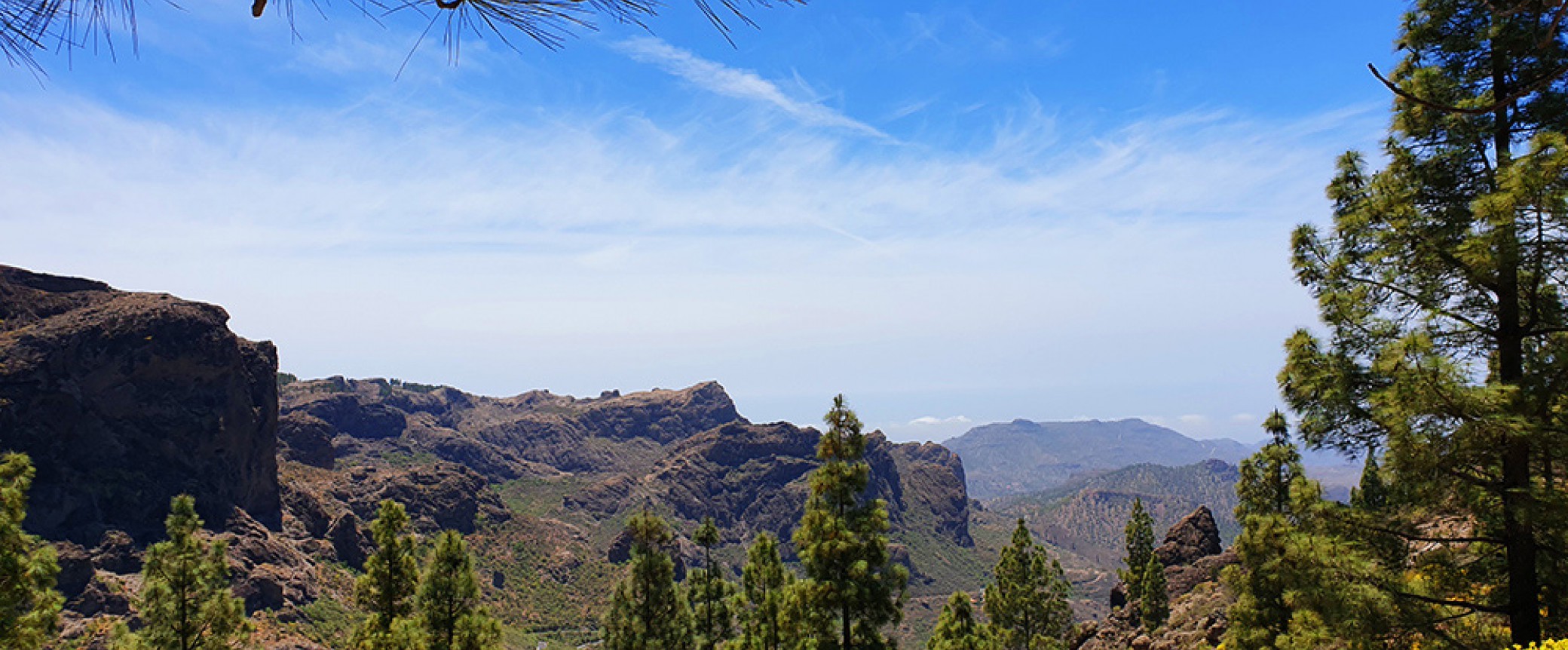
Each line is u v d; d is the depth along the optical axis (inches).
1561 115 685.3
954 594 2043.6
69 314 6683.1
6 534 895.7
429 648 1482.5
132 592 4827.8
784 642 1330.0
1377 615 696.4
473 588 1529.3
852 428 1279.5
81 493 5797.2
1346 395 737.0
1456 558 732.0
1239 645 1210.0
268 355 7608.3
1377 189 758.5
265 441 7298.2
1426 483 681.0
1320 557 738.2
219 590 1371.8
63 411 6003.9
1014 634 2374.5
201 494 6437.0
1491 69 721.6
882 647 1270.9
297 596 5920.3
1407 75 762.8
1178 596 2447.1
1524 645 668.1
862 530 1254.9
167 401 6520.7
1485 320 722.2
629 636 1720.0
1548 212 617.9
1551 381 653.3
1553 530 652.7
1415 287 732.0
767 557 1823.3
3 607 888.9
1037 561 2380.7
